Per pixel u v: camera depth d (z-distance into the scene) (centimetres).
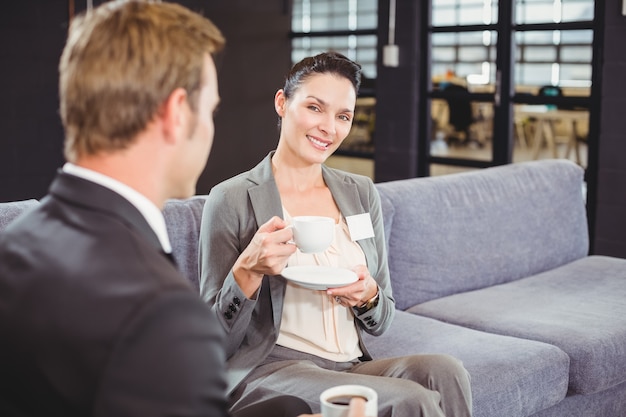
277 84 720
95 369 85
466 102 593
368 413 131
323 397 138
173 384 86
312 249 184
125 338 86
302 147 204
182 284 92
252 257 177
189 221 239
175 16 103
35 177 601
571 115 541
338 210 214
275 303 195
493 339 252
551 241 352
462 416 186
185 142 104
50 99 599
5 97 582
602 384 254
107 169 99
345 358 202
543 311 286
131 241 95
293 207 209
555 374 243
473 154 596
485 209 324
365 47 671
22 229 97
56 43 595
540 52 545
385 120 629
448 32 586
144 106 98
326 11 696
